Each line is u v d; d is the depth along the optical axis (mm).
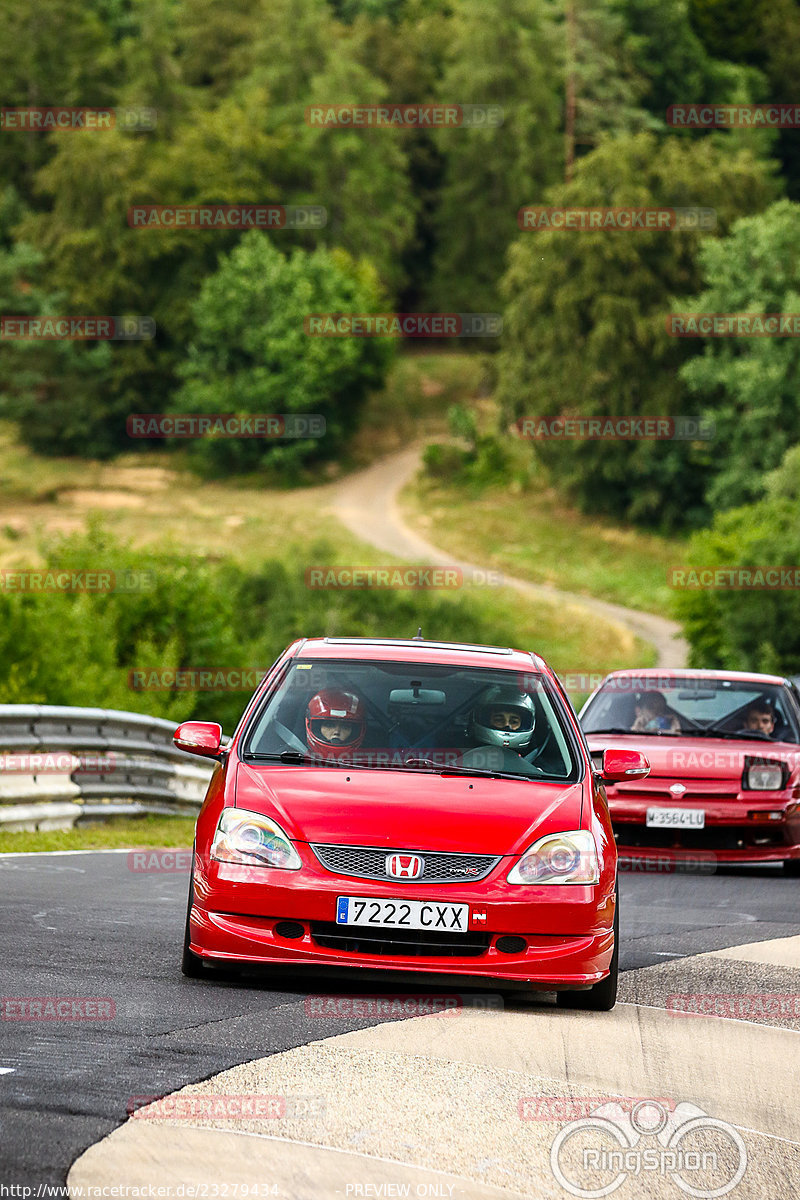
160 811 58812
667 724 53125
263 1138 16141
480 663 28969
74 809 51812
